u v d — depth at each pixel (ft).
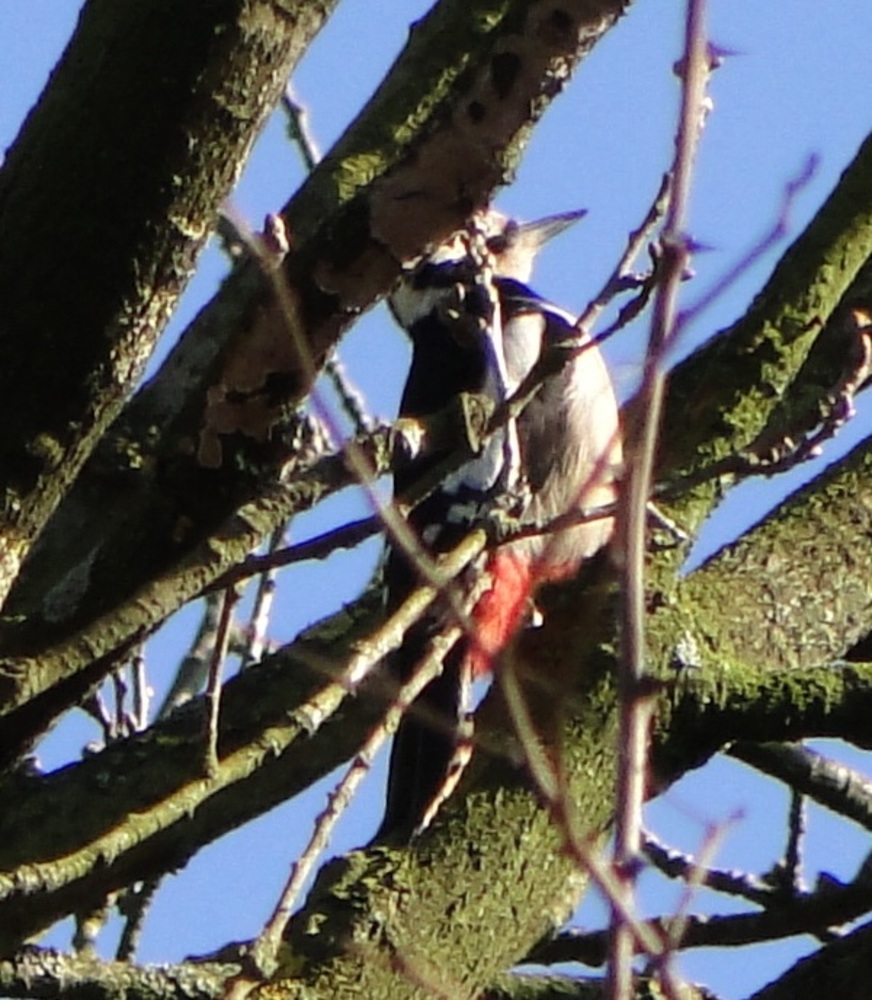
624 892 11.70
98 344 15.99
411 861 21.66
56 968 20.54
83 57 15.57
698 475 19.04
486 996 24.38
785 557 24.04
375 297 17.03
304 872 16.85
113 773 23.99
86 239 15.71
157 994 20.66
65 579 18.63
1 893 18.44
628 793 11.81
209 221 15.83
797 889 25.89
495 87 16.31
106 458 21.33
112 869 23.35
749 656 23.13
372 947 21.04
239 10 15.14
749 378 24.49
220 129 15.44
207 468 17.87
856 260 25.36
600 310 17.19
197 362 22.66
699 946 25.53
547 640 22.24
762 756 26.23
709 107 15.96
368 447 17.95
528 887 21.66
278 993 20.63
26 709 19.62
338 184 25.18
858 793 26.25
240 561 17.90
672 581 23.09
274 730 19.52
